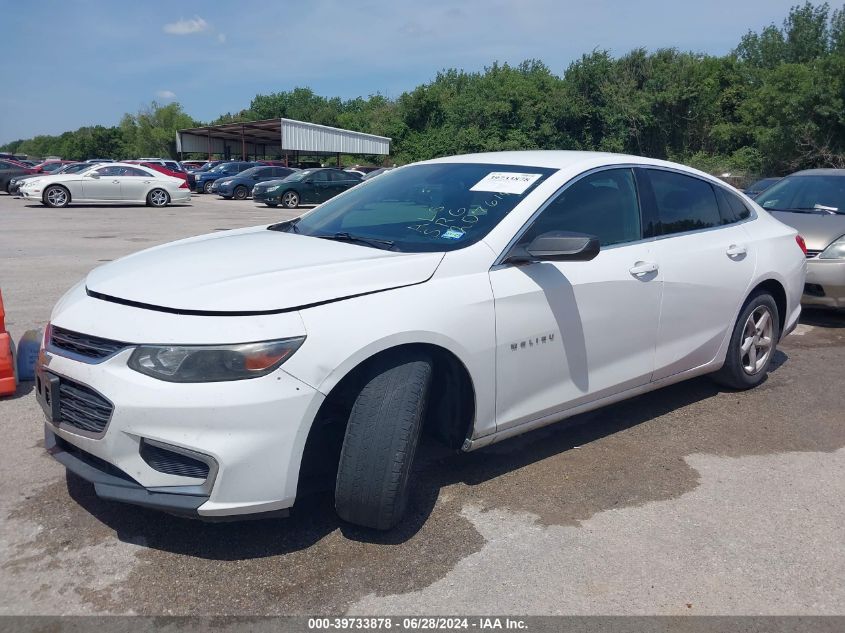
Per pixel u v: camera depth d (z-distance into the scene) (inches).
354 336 115.9
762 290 199.8
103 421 111.8
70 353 118.0
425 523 131.0
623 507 138.3
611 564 119.6
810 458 161.9
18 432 165.6
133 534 125.0
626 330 158.4
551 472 152.1
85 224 685.9
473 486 145.4
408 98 1966.0
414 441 122.2
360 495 119.6
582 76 1752.0
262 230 171.2
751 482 149.7
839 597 112.5
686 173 183.5
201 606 107.0
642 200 168.1
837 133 1373.0
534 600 110.0
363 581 113.7
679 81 1768.0
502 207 146.4
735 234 189.8
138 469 110.2
